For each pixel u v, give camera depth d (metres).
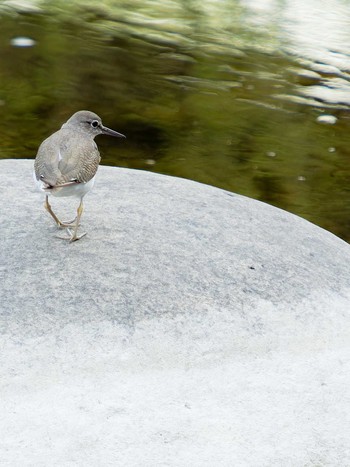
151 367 5.76
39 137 11.89
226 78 14.13
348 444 5.34
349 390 5.82
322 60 14.97
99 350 5.78
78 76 13.73
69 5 16.92
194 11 17.19
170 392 5.58
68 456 4.98
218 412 5.46
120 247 6.74
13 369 5.55
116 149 11.91
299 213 10.72
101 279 6.32
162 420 5.34
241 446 5.21
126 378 5.64
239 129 12.62
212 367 5.85
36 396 5.41
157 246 6.82
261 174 11.53
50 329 5.85
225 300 6.36
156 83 13.73
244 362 5.95
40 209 7.27
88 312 6.02
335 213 10.80
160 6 17.38
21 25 15.54
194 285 6.44
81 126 7.37
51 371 5.59
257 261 6.88
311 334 6.31
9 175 8.01
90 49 14.73
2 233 6.77
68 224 6.94
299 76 14.34
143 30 15.87
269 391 5.71
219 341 6.06
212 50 15.16
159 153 11.88
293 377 5.87
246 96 13.53
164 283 6.39
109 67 14.12
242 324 6.22
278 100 13.53
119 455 5.03
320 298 6.65
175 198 7.79
